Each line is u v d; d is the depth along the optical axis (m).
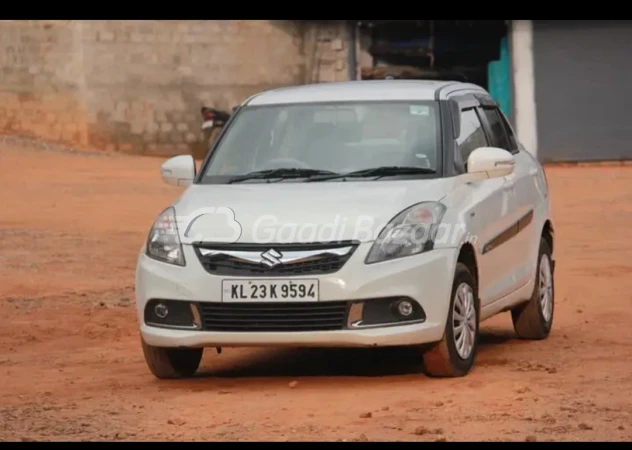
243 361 14.05
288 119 13.69
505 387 11.80
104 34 46.28
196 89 47.22
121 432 10.30
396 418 10.55
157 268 12.18
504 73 47.06
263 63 47.84
